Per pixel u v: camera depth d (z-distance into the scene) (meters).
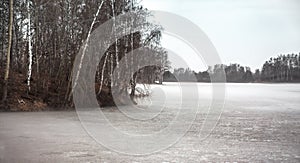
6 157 8.09
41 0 22.88
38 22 23.38
